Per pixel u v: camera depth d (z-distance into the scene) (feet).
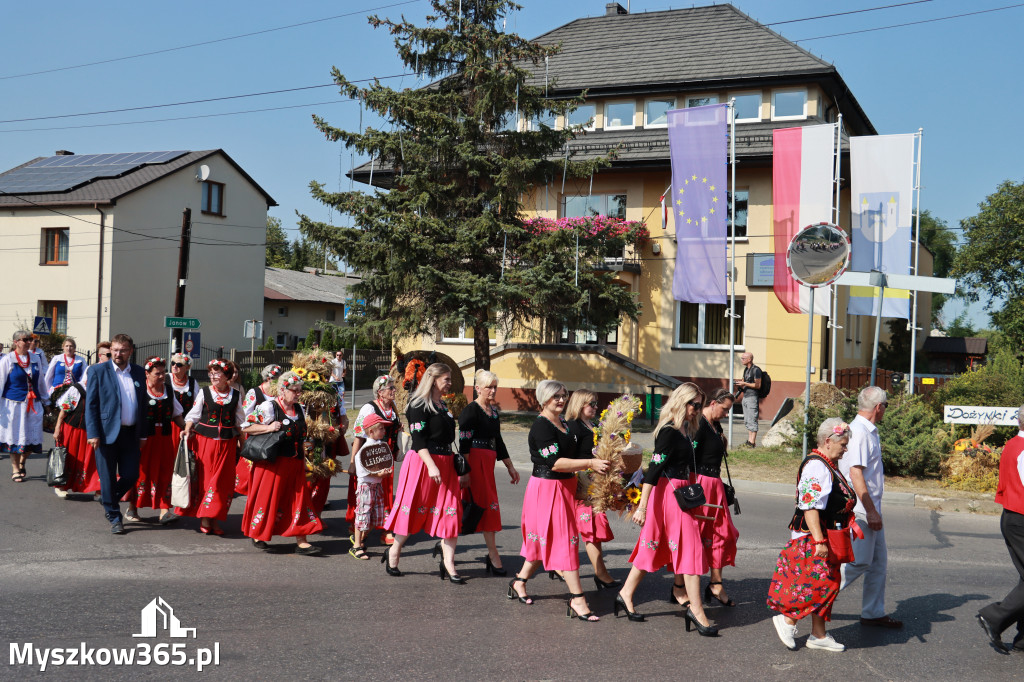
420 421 23.30
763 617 20.95
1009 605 18.37
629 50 93.20
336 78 65.00
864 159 65.87
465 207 66.64
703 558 19.72
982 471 43.16
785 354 79.56
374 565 25.16
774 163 68.18
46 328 94.94
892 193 65.21
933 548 30.07
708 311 82.89
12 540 26.61
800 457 48.98
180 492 27.91
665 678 16.29
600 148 84.53
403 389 30.37
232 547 26.73
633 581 20.38
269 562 24.99
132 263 115.75
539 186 71.05
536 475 21.06
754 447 53.93
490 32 66.28
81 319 113.80
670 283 83.56
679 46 91.15
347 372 128.26
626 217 85.35
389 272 64.49
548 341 83.51
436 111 66.49
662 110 87.45
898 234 65.21
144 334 117.60
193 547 26.50
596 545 23.22
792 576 18.28
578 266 66.69
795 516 18.71
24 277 116.88
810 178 67.05
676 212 65.92
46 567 23.47
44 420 39.14
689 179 65.41
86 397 27.73
